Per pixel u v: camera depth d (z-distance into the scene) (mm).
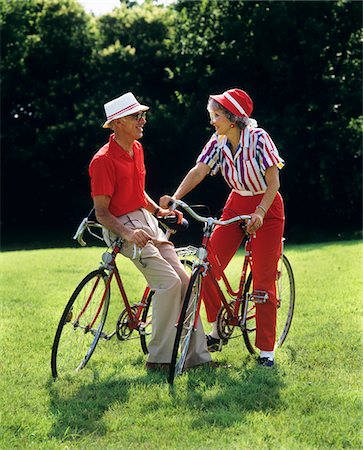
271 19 21547
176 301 4941
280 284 5867
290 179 22672
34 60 26359
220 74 22734
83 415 4234
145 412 4250
